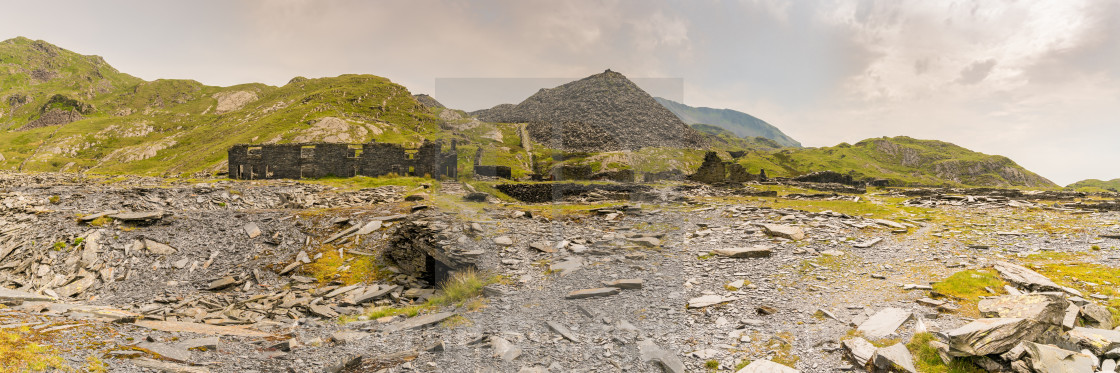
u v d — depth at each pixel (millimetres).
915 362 7113
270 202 28688
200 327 11414
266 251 19328
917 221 22844
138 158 142375
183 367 7934
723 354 7574
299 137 123250
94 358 7617
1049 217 23391
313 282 16953
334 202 28109
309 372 7926
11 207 23344
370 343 9125
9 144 165250
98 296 16328
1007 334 6750
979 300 9922
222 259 18859
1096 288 10672
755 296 11078
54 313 11016
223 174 74938
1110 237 17281
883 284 11875
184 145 155750
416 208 22438
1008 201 30375
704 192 40844
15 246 19125
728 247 16906
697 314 9797
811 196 39969
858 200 36781
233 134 144875
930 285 11484
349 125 133125
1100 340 6949
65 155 156250
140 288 16922
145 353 8344
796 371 6723
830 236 18891
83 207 23906
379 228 20281
